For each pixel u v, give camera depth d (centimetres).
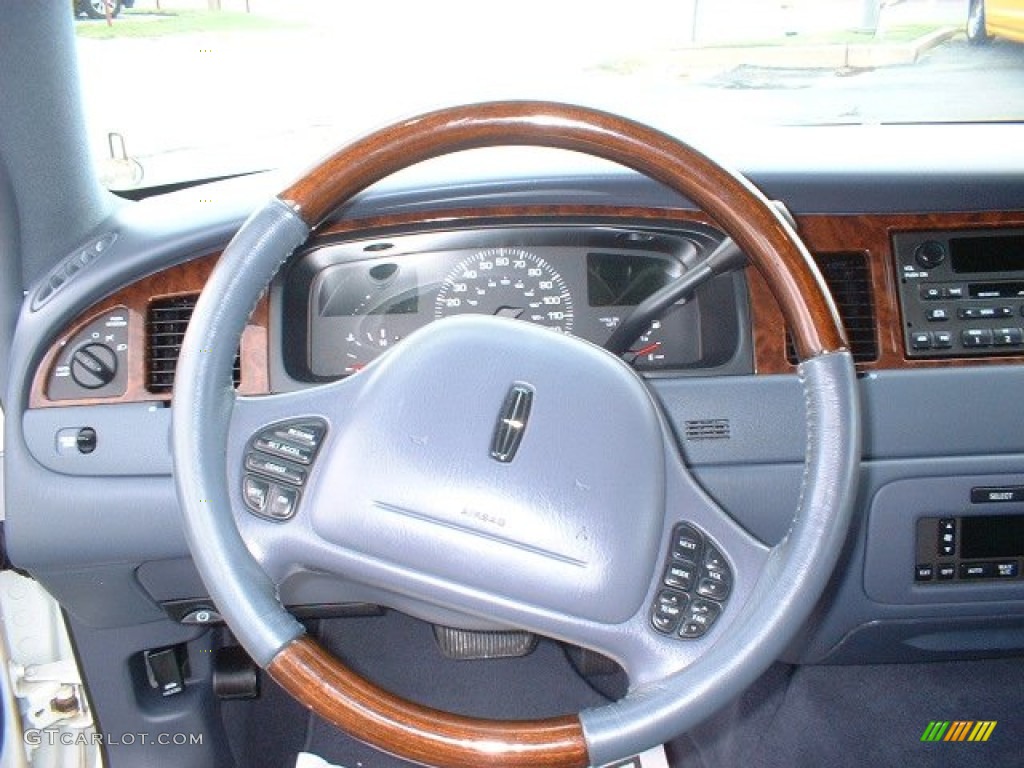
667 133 96
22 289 138
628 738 88
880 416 139
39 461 135
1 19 124
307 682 88
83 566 140
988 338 139
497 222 136
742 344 136
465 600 98
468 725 87
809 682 179
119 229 141
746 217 95
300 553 99
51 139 135
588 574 96
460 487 97
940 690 178
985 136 160
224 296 94
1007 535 146
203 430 92
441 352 100
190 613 151
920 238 140
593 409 99
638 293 141
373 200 132
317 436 99
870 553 146
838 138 159
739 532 98
